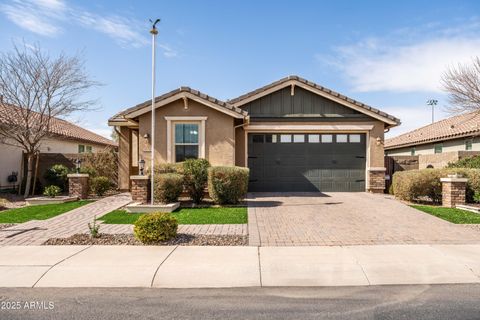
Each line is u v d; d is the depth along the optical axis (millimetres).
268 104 15242
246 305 4199
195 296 4477
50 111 14703
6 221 8914
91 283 4879
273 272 5230
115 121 15102
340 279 5000
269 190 15172
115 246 6535
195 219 8961
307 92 15250
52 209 10680
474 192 11227
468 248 6375
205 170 11742
